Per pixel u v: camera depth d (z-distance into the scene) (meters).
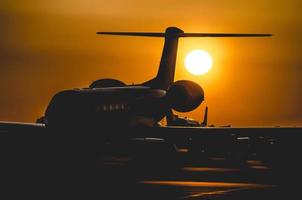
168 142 91.56
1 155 83.81
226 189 61.16
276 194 57.62
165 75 114.81
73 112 83.38
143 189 59.34
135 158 93.56
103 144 85.81
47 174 69.62
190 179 69.75
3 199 51.28
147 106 102.50
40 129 82.00
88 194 54.84
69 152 80.31
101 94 91.00
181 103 106.00
